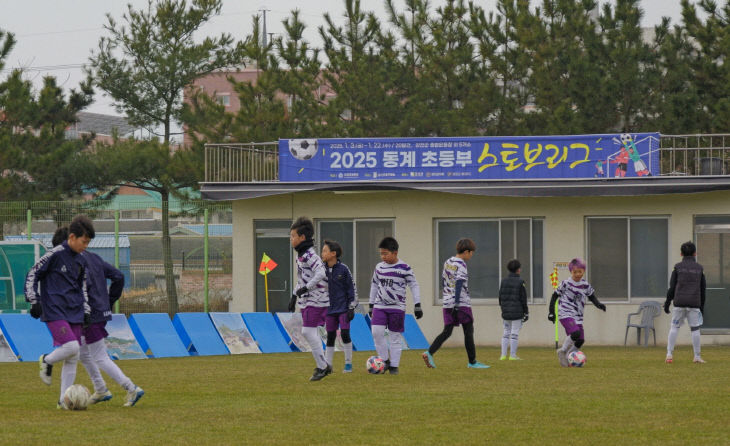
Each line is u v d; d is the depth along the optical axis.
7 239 46.84
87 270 18.11
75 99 67.50
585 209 41.47
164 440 14.58
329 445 14.12
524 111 56.22
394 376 25.22
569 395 20.38
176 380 24.41
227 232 49.62
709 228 40.78
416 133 57.56
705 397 19.94
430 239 42.12
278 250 43.22
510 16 57.38
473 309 41.91
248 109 58.03
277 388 22.20
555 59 55.78
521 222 41.97
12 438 14.74
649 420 16.59
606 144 40.41
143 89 68.25
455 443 14.27
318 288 23.52
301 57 60.66
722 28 54.78
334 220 43.00
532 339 41.38
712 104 53.06
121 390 21.75
